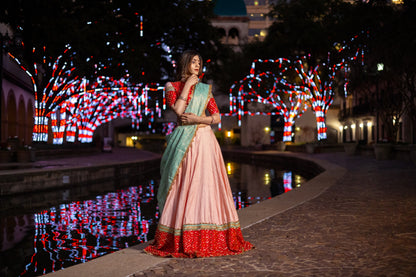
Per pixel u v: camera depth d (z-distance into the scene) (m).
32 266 4.24
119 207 8.60
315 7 28.39
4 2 15.33
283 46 30.03
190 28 23.75
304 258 2.93
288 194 6.70
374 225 4.04
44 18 15.55
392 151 16.95
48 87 19.36
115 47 18.41
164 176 3.25
